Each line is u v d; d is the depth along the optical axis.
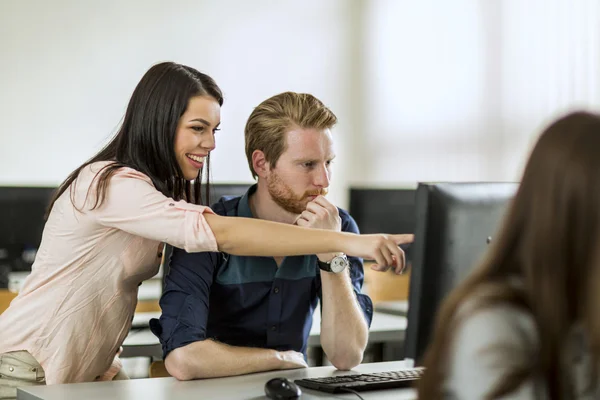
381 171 7.71
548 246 1.18
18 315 2.29
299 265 2.47
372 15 7.84
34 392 2.02
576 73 5.30
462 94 6.59
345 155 7.99
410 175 7.32
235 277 2.42
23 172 6.83
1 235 5.02
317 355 4.38
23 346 2.28
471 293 1.27
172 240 2.13
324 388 2.02
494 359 1.21
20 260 5.12
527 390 1.22
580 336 1.26
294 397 1.92
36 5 6.82
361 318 2.43
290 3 7.73
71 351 2.28
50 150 6.90
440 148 6.89
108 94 7.07
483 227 1.88
